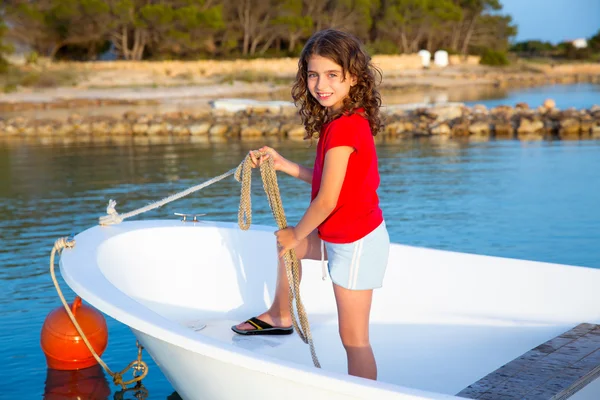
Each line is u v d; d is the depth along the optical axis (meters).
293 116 20.83
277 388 2.45
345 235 2.68
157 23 41.59
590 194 9.51
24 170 12.79
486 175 11.28
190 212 8.52
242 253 4.19
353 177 2.62
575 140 16.08
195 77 42.00
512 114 20.23
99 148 16.20
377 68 2.70
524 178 10.94
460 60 58.53
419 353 3.57
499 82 47.97
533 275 3.58
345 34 2.60
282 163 3.12
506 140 16.44
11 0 40.19
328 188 2.58
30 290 5.50
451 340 3.67
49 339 3.97
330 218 2.70
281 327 3.75
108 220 4.01
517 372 2.71
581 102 28.44
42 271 6.05
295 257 2.93
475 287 3.74
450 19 55.62
